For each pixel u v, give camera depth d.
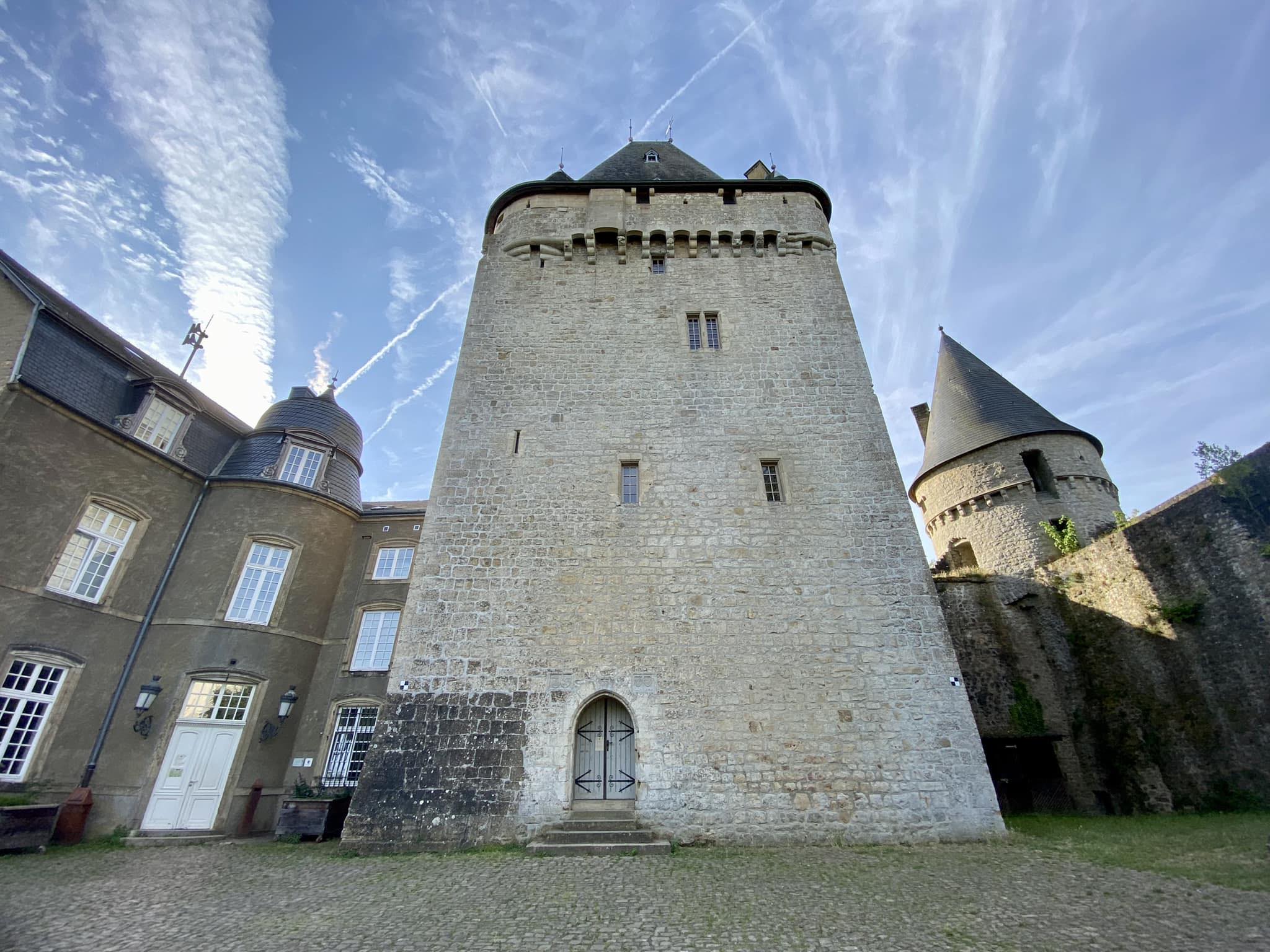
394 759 9.62
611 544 11.31
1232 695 11.74
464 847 8.98
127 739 12.01
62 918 5.82
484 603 10.80
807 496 11.88
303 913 5.89
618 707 10.30
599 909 5.84
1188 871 6.56
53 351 12.32
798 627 10.59
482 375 13.28
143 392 13.80
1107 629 14.71
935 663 10.36
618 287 14.70
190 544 13.96
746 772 9.53
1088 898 5.77
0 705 10.73
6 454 11.18
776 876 6.97
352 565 15.72
